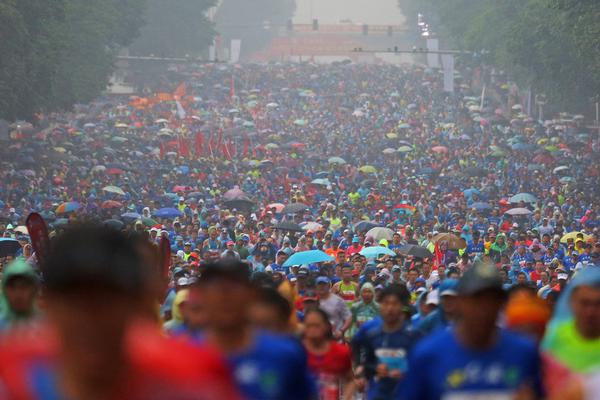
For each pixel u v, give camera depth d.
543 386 16.61
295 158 181.75
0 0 134.62
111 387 7.71
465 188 147.50
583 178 163.25
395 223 102.94
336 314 39.72
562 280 52.22
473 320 16.31
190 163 168.62
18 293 24.62
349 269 51.53
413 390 16.70
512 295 23.72
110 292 7.67
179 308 29.84
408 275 58.28
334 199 123.81
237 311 16.52
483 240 85.69
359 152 194.00
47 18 153.12
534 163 177.38
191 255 70.19
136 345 7.83
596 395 11.03
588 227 111.75
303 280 42.06
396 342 28.30
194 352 8.03
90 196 131.75
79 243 7.71
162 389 7.76
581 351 18.44
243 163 170.12
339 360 28.03
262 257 74.75
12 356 7.96
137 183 151.12
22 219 106.75
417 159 183.62
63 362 7.72
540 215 113.50
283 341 17.00
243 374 16.44
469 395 16.38
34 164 167.75
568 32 159.00
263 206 131.38
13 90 143.88
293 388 16.86
